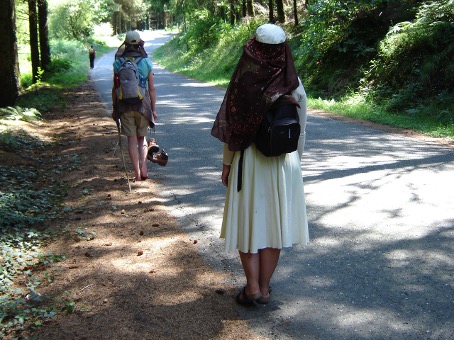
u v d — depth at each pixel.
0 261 4.51
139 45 6.73
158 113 13.88
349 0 18.39
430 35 14.69
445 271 4.20
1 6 14.67
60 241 5.07
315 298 3.85
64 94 19.52
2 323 3.58
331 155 8.50
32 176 7.60
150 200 6.24
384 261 4.42
